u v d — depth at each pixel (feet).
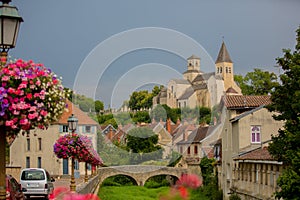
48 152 216.54
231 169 149.18
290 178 73.92
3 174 29.22
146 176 175.83
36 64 30.96
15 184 68.13
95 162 104.32
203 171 160.04
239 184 141.59
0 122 29.66
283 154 79.71
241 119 141.90
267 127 141.59
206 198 152.46
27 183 90.74
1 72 29.60
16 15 29.60
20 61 30.50
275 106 82.48
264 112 141.79
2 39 29.32
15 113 29.55
